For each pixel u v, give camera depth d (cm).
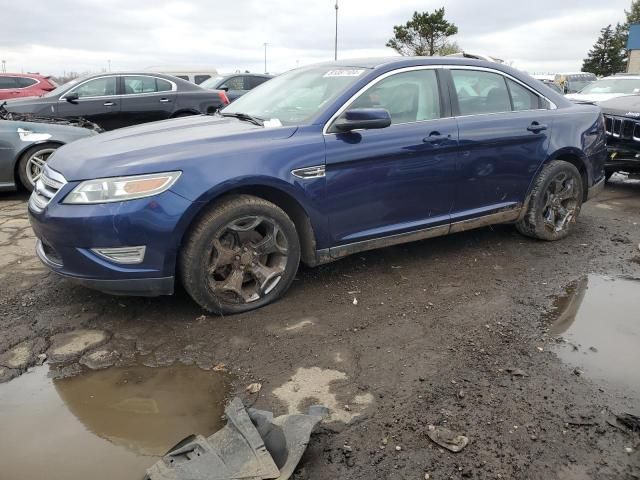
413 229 401
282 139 340
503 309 351
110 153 314
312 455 220
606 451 221
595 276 407
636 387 264
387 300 365
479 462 214
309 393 262
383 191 376
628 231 525
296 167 337
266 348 303
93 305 352
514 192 451
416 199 395
